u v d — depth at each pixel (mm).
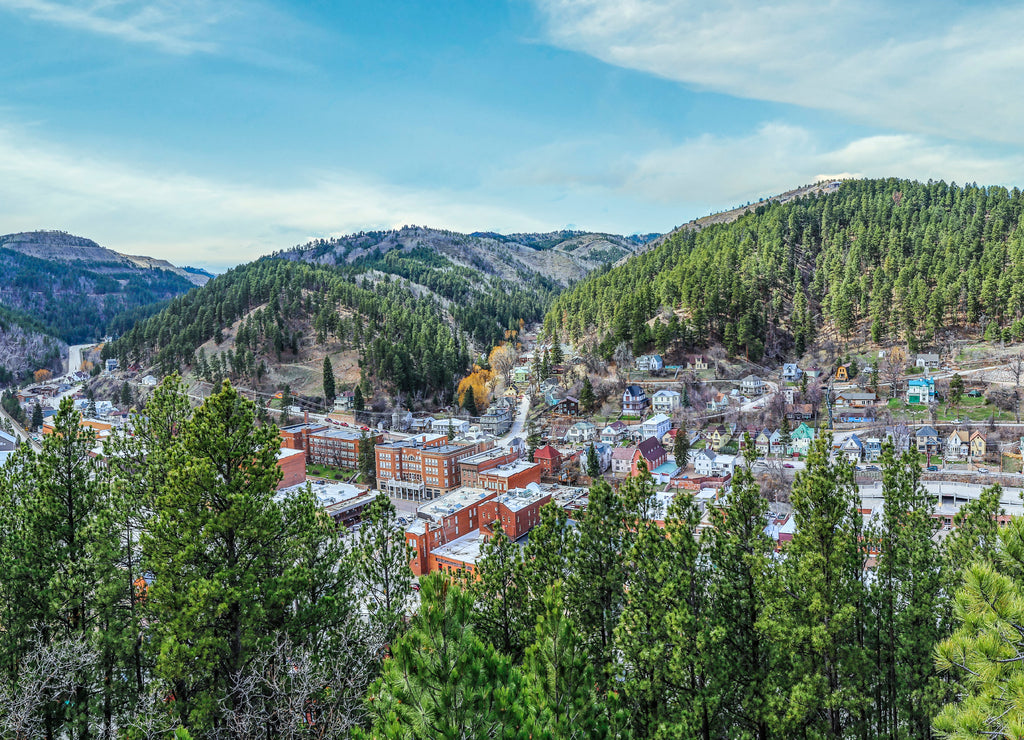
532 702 12953
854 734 20469
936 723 10258
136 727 17969
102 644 20922
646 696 18859
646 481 23141
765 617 18969
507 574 23375
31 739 19250
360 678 20656
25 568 21141
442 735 11211
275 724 19312
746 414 117188
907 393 113688
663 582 19703
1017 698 9047
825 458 20344
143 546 20422
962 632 10305
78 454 23031
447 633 11922
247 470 21203
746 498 20734
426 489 105062
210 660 18844
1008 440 93188
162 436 24547
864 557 22047
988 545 18625
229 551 20969
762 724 19406
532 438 122750
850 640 21578
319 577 24031
